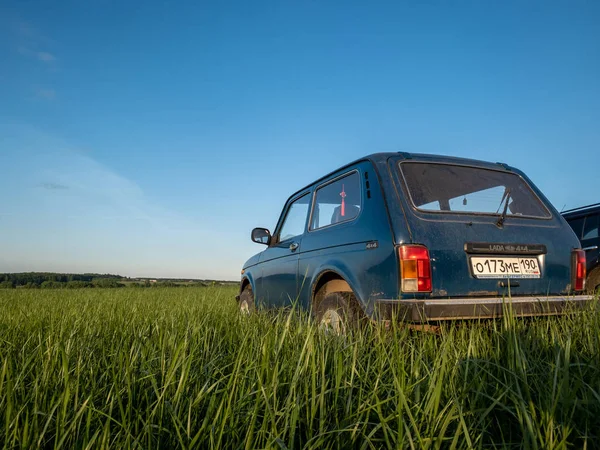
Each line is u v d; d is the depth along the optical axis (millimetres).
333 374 2014
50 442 1660
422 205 3213
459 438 1610
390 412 1754
